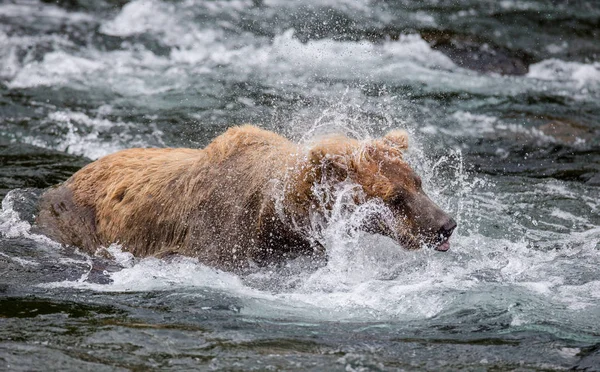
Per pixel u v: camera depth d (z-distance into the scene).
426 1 48.31
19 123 31.98
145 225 21.97
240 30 43.91
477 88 37.78
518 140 32.09
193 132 31.36
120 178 22.94
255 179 20.75
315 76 37.81
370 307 18.84
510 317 18.23
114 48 41.56
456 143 31.39
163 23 44.78
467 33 44.09
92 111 33.47
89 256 22.16
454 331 17.66
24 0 47.91
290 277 20.41
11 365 15.64
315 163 19.75
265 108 33.41
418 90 36.75
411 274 20.52
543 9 47.94
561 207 25.75
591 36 45.22
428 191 26.52
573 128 33.62
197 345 16.72
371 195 19.62
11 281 19.98
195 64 39.59
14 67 38.25
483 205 25.59
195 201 21.33
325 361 16.17
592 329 17.78
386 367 16.00
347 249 20.78
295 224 20.30
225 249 20.67
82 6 47.19
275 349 16.64
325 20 44.91
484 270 20.80
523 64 41.66
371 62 40.16
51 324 17.56
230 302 18.97
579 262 21.31
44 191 24.69
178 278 20.41
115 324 17.62
